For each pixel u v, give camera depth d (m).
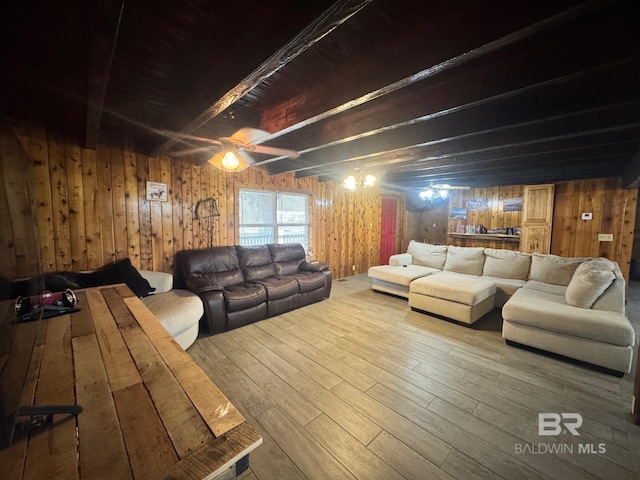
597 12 1.15
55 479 0.63
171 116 2.19
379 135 2.75
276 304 3.58
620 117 1.93
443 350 2.70
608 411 1.86
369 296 4.54
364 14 1.15
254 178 4.26
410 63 1.30
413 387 2.12
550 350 2.53
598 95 1.65
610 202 4.60
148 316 1.65
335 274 5.79
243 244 4.34
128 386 0.98
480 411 1.86
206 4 1.08
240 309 3.20
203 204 3.71
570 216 4.94
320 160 3.41
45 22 1.22
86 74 1.70
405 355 2.60
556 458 1.50
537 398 1.99
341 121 2.36
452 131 2.24
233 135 2.29
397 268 4.69
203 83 1.67
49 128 2.57
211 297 2.99
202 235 3.72
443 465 1.45
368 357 2.56
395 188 6.80
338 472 1.42
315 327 3.25
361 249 6.34
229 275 3.64
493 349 2.72
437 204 7.47
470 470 1.43
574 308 2.60
